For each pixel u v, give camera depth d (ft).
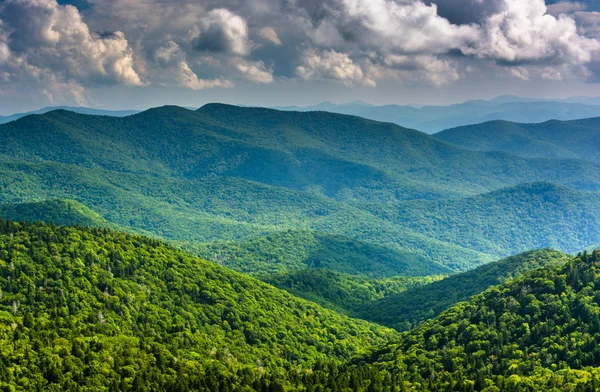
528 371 634.43
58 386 554.87
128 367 607.78
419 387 632.79
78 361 592.60
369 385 641.40
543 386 580.71
